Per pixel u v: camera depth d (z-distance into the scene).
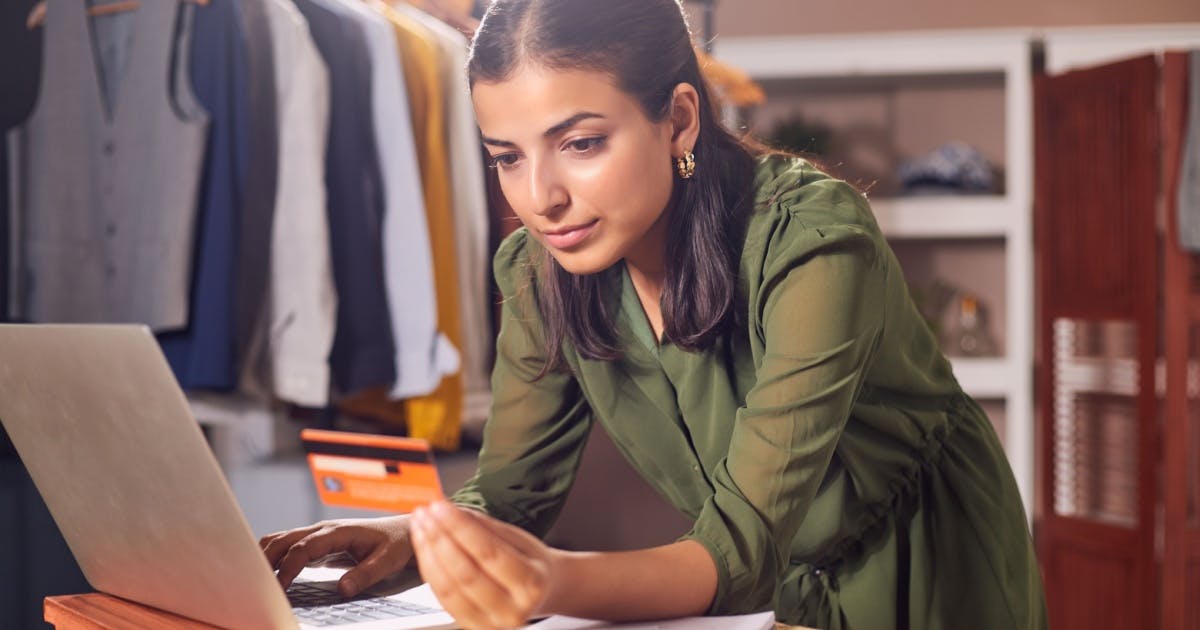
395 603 0.86
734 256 0.94
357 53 2.22
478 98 0.83
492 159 0.86
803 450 0.82
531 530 1.11
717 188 0.92
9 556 2.12
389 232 2.21
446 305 2.34
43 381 0.79
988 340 4.16
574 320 1.01
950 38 4.03
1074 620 3.35
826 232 0.85
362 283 2.16
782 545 0.83
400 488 0.91
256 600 0.74
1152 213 3.05
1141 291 3.06
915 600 1.13
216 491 0.70
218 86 2.00
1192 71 3.04
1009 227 4.01
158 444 0.72
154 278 1.97
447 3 2.68
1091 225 3.25
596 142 0.82
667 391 1.03
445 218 2.37
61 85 2.03
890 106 4.36
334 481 0.95
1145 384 3.05
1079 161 3.30
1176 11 4.05
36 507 2.16
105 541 0.87
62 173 2.03
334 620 0.80
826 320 0.84
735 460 0.84
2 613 2.12
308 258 2.04
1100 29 4.04
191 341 1.99
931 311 4.28
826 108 4.38
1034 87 3.47
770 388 0.84
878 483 1.11
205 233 1.99
